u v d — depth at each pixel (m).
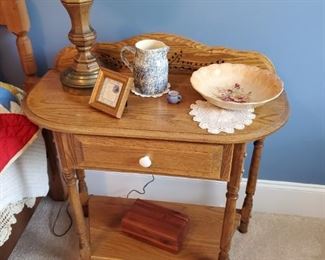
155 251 1.29
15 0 1.16
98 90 0.98
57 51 1.34
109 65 1.22
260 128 0.90
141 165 0.97
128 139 0.94
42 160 1.34
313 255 1.40
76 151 0.99
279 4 1.13
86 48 1.02
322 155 1.40
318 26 1.15
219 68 1.08
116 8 1.21
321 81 1.25
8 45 1.35
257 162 1.28
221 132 0.89
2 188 1.12
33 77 1.32
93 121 0.94
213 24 1.20
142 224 1.32
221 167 0.95
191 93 1.06
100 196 1.55
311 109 1.31
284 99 1.02
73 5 0.93
